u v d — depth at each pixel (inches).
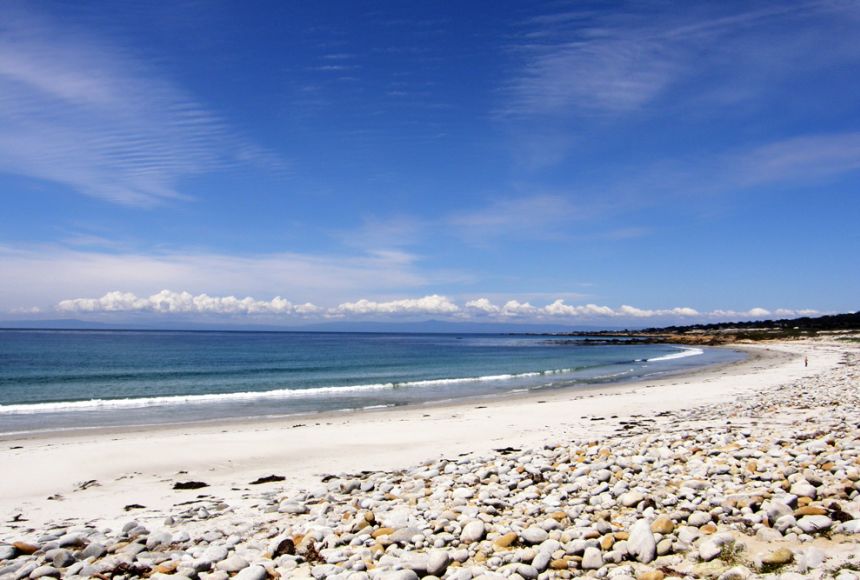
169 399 1272.1
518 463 469.1
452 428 782.5
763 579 195.0
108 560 260.2
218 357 3100.4
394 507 354.6
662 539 243.0
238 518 357.7
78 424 926.4
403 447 653.3
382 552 261.9
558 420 840.3
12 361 2605.8
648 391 1268.5
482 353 4055.1
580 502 326.6
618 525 275.0
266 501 405.7
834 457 369.1
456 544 269.6
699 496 315.0
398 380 1838.1
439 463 511.8
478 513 317.4
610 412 921.5
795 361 2390.5
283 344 5679.1
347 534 290.2
